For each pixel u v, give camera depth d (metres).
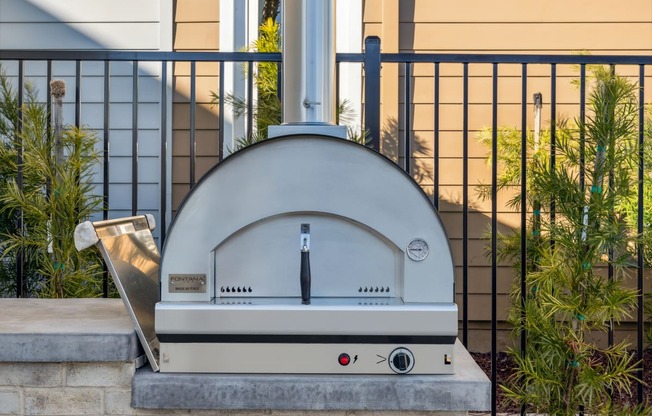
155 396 1.93
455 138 4.33
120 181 4.35
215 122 4.33
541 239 3.07
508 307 4.27
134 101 2.76
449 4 4.32
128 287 2.04
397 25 4.28
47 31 4.33
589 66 3.80
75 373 2.00
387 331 1.91
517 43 4.33
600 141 2.44
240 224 1.95
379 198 1.96
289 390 1.91
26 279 3.29
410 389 1.91
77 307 2.42
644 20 4.31
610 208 2.44
